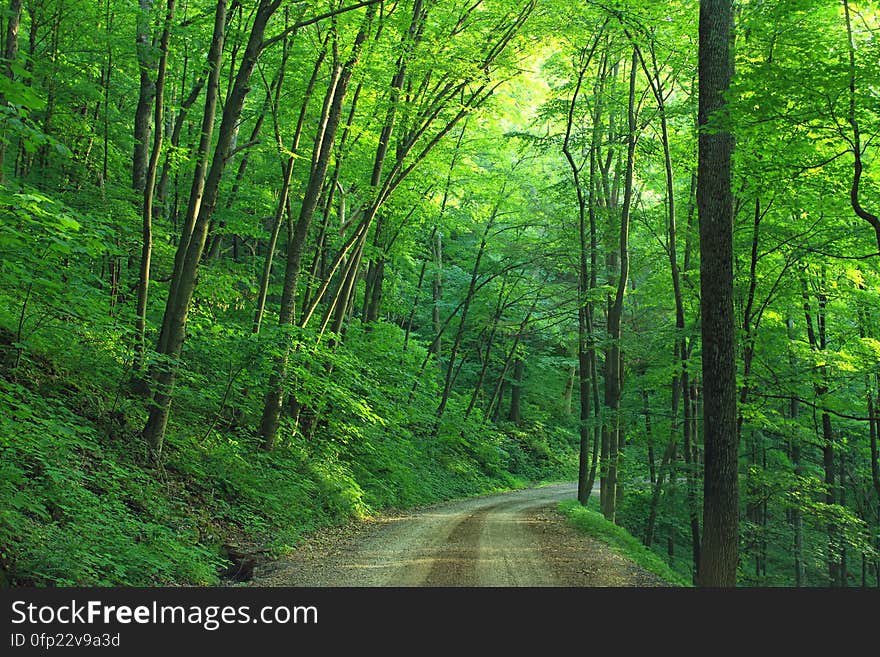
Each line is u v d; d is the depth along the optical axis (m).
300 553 10.69
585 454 22.08
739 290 17.16
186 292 10.97
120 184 16.11
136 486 9.31
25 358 9.92
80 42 15.52
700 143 10.96
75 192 14.55
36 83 13.93
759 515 22.14
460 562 10.34
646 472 21.20
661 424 19.77
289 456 15.16
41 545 6.33
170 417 12.58
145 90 16.61
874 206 13.04
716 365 10.50
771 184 12.12
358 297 29.67
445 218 27.88
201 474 11.35
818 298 19.22
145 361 10.92
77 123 15.41
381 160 17.55
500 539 13.09
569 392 47.88
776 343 17.72
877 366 15.93
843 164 12.29
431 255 34.31
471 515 17.70
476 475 28.77
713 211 10.69
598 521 16.31
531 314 34.56
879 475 19.84
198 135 17.62
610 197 24.42
